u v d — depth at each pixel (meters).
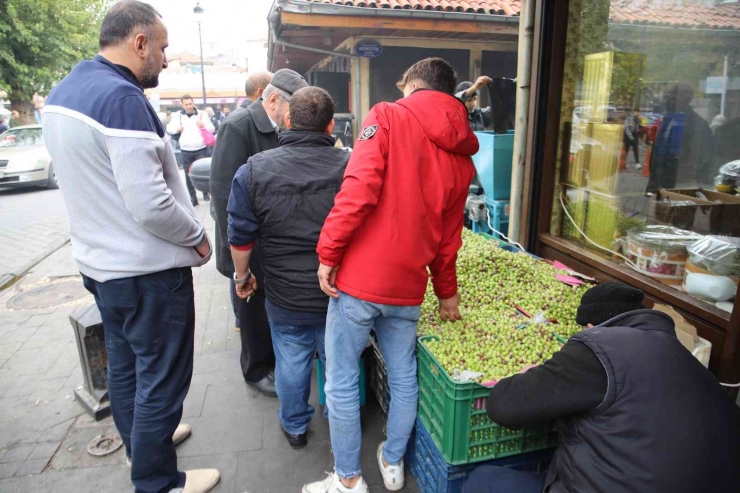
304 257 2.23
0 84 15.65
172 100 34.06
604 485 1.39
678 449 1.32
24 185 11.87
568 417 1.54
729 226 2.65
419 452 2.29
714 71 2.88
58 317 4.53
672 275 2.62
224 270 2.94
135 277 1.93
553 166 3.56
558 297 2.66
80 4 18.06
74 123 1.76
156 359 2.08
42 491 2.40
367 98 8.25
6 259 6.44
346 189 1.80
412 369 2.17
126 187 1.76
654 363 1.40
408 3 6.53
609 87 3.17
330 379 2.12
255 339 3.05
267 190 2.14
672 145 3.06
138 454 2.14
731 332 2.11
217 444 2.71
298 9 6.11
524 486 1.75
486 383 1.83
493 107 4.12
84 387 3.11
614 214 3.21
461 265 3.01
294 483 2.43
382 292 1.89
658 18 3.10
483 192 4.67
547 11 3.27
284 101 2.73
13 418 2.98
